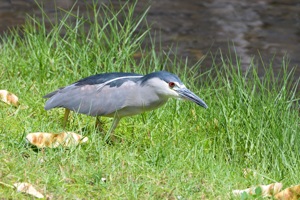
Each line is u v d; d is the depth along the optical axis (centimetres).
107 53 1519
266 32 2136
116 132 1220
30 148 1052
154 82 1151
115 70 1459
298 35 2119
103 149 1102
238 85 1358
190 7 2350
